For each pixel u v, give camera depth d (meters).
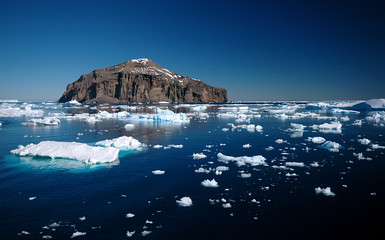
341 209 9.68
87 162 15.46
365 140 21.33
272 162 15.80
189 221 8.84
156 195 10.99
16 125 33.66
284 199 10.53
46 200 10.51
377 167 14.52
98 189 11.65
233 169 14.48
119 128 31.11
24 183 12.36
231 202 10.27
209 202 10.28
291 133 27.06
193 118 45.19
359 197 10.66
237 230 8.30
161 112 51.19
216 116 49.53
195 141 22.69
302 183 12.23
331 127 29.20
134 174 13.69
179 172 13.99
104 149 16.88
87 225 8.61
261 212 9.46
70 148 16.97
